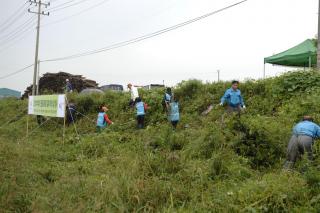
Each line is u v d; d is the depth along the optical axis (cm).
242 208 615
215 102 1711
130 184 729
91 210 664
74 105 2253
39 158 1162
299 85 1430
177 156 901
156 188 718
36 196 737
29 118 2484
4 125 2512
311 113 1179
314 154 843
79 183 801
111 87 3039
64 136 1636
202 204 662
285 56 1792
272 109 1426
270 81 1593
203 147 992
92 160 1120
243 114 1322
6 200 700
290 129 1047
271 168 898
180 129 1541
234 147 964
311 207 588
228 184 765
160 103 1834
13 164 967
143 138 1257
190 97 1891
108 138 1377
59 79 3622
